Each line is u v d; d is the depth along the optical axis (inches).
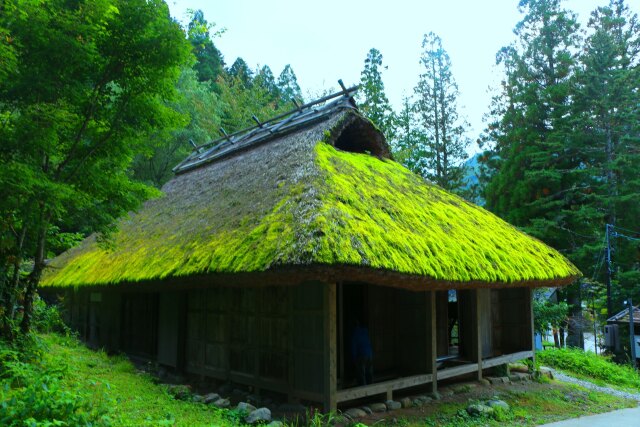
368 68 957.2
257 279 240.4
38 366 262.2
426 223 313.1
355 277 226.7
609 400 343.3
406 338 330.6
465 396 310.7
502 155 925.2
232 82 1153.4
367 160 391.9
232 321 322.7
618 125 768.9
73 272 451.8
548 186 807.1
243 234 261.4
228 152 498.0
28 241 307.1
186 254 292.5
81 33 266.5
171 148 859.4
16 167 224.1
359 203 276.4
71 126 277.7
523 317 400.2
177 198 474.3
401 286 254.7
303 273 217.3
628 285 765.9
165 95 305.9
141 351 427.8
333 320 247.3
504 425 259.4
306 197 261.4
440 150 1053.8
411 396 295.3
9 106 263.9
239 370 311.9
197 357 351.3
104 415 179.3
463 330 373.7
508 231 400.2
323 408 250.2
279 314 285.0
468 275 277.0
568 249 783.1
